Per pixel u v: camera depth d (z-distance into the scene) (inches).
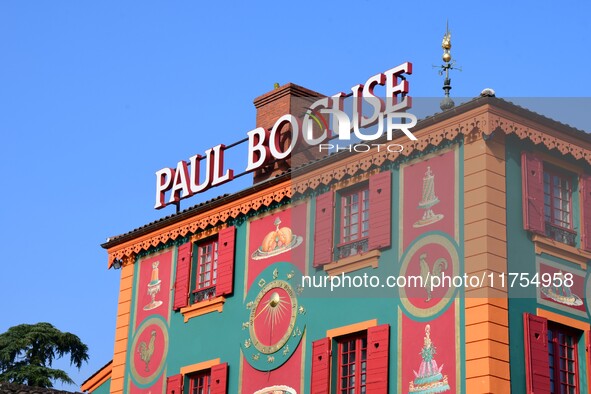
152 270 1588.3
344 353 1304.1
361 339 1289.4
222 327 1448.1
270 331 1384.1
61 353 2625.5
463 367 1173.1
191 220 1539.1
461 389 1167.0
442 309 1212.5
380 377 1234.0
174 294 1533.0
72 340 2637.8
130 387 1550.2
